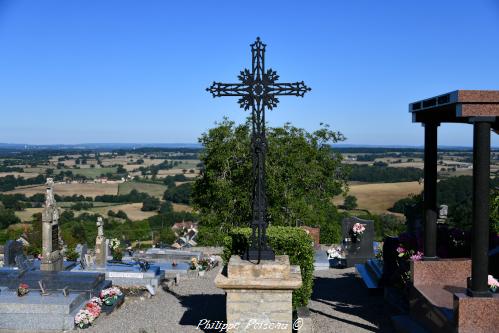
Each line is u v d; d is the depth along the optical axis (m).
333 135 34.53
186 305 14.58
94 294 14.73
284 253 11.55
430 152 11.55
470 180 30.67
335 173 35.25
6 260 19.80
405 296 12.79
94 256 20.41
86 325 12.65
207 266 20.91
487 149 8.88
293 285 9.14
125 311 14.16
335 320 11.97
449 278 11.16
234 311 9.36
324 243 32.69
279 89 9.59
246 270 9.34
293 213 28.88
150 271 18.36
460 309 8.78
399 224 36.97
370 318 12.06
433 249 11.44
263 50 9.57
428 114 11.55
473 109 8.87
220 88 9.62
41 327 12.59
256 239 9.89
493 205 15.95
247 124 29.66
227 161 28.62
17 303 12.88
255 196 9.74
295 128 31.64
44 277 15.38
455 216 23.69
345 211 50.91
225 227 29.12
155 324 12.59
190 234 33.91
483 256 8.86
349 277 17.95
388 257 14.53
